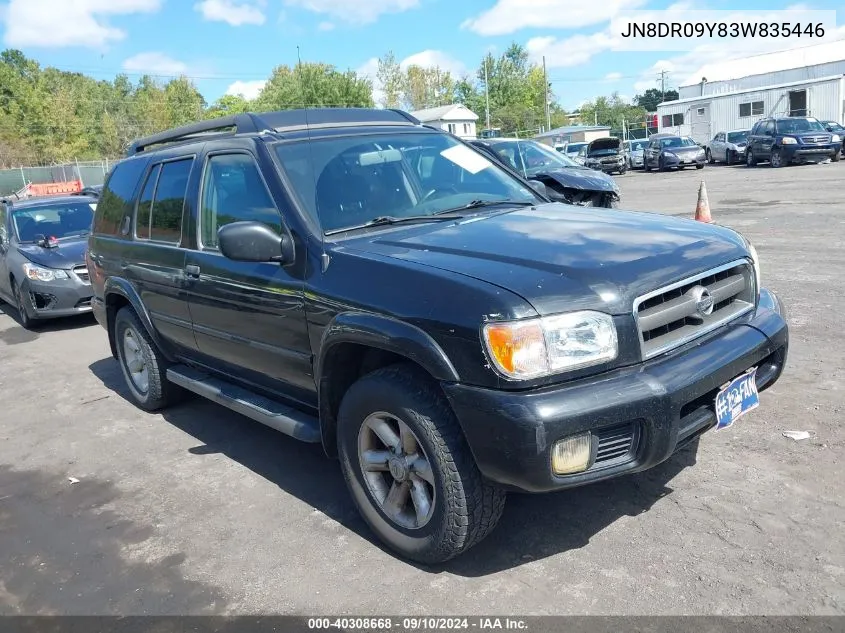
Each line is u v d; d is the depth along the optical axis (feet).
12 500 14.25
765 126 81.87
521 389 8.73
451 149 14.62
